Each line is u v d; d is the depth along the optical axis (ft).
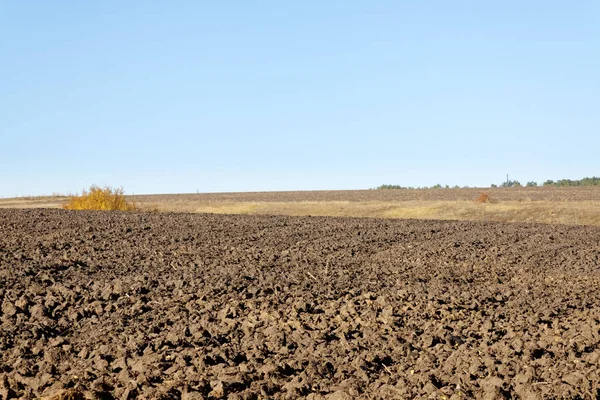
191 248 61.00
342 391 22.48
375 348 29.04
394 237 76.95
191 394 21.94
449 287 45.83
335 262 56.44
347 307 37.29
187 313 35.35
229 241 67.46
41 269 45.96
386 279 48.65
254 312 35.68
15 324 32.53
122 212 100.48
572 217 135.54
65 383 23.39
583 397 22.17
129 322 33.24
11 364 26.50
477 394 22.44
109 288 40.40
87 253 55.57
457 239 77.15
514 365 25.63
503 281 50.60
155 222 83.20
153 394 22.29
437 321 34.37
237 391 23.09
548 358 25.93
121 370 25.39
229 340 30.40
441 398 22.18
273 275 47.65
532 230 90.63
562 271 56.13
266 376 24.67
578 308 38.96
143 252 57.21
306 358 27.20
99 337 30.27
